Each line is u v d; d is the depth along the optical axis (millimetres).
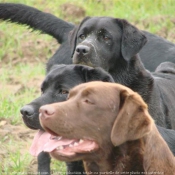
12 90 17484
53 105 9219
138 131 8727
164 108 13531
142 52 16031
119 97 9258
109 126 9234
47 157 12984
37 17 15492
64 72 10992
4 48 20797
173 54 15797
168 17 21984
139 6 23297
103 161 9367
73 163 11102
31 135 14258
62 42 15156
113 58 13578
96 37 13609
